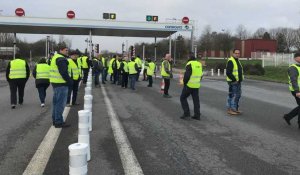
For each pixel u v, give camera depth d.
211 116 11.58
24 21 31.67
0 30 36.97
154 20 34.84
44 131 9.09
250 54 92.50
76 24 32.91
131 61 21.08
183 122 10.45
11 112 12.24
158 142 7.99
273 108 13.64
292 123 10.41
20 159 6.69
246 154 7.11
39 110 12.70
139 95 17.91
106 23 33.47
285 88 23.81
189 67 10.78
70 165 3.54
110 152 7.15
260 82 30.23
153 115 11.65
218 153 7.16
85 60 23.52
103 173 5.92
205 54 94.25
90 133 8.82
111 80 27.16
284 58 49.28
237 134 8.89
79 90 20.08
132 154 7.02
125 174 5.88
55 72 9.47
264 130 9.41
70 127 9.57
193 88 10.84
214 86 24.58
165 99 16.22
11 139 8.23
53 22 32.34
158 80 30.14
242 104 14.80
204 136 8.62
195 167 6.27
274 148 7.58
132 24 33.91
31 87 22.50
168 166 6.31
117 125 9.86
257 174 5.95
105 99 16.02
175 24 34.75
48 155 6.93
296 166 6.39
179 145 7.75
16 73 13.25
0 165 6.34
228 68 11.71
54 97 9.55
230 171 6.08
